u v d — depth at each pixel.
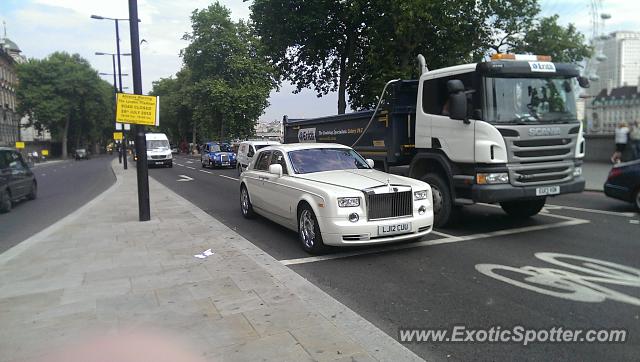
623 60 50.66
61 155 87.94
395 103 10.02
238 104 49.50
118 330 3.99
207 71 52.84
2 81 75.19
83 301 4.71
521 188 7.55
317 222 6.62
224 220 10.12
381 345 3.72
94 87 78.88
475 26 23.78
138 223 9.27
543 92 7.93
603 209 10.16
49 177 29.42
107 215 10.48
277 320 4.14
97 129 90.06
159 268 5.88
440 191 8.41
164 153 34.28
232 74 52.56
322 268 6.12
